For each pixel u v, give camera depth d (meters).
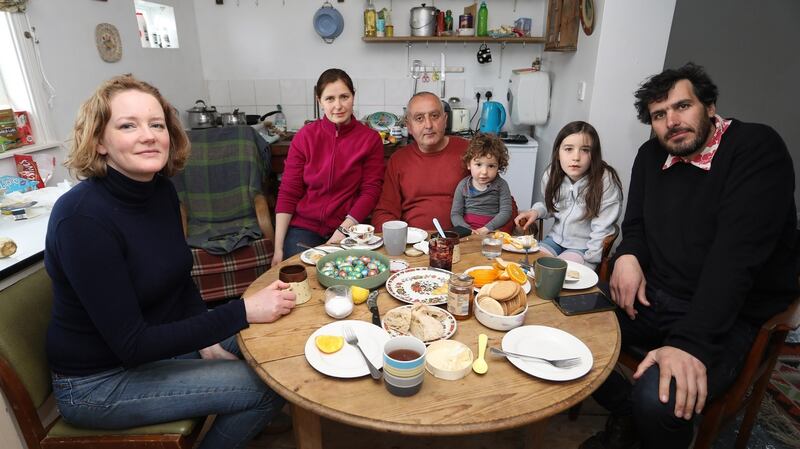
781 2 3.24
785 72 3.39
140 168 1.03
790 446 1.59
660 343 1.47
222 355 1.33
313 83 3.77
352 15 3.59
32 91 2.17
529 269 1.40
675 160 1.45
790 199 1.27
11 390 1.03
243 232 2.34
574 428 1.65
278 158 3.26
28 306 1.13
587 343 1.01
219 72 3.78
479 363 0.92
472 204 2.08
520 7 3.53
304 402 0.83
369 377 0.90
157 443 1.09
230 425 1.16
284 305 1.10
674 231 1.42
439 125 2.08
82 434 1.10
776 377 1.93
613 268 1.60
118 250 1.02
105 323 0.99
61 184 1.95
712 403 1.25
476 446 1.57
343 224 2.07
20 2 2.09
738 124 1.35
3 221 1.64
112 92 1.00
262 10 3.62
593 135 1.91
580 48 2.74
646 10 2.38
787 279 1.30
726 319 1.17
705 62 3.44
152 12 3.22
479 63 3.69
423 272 1.33
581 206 1.98
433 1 3.53
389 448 1.56
